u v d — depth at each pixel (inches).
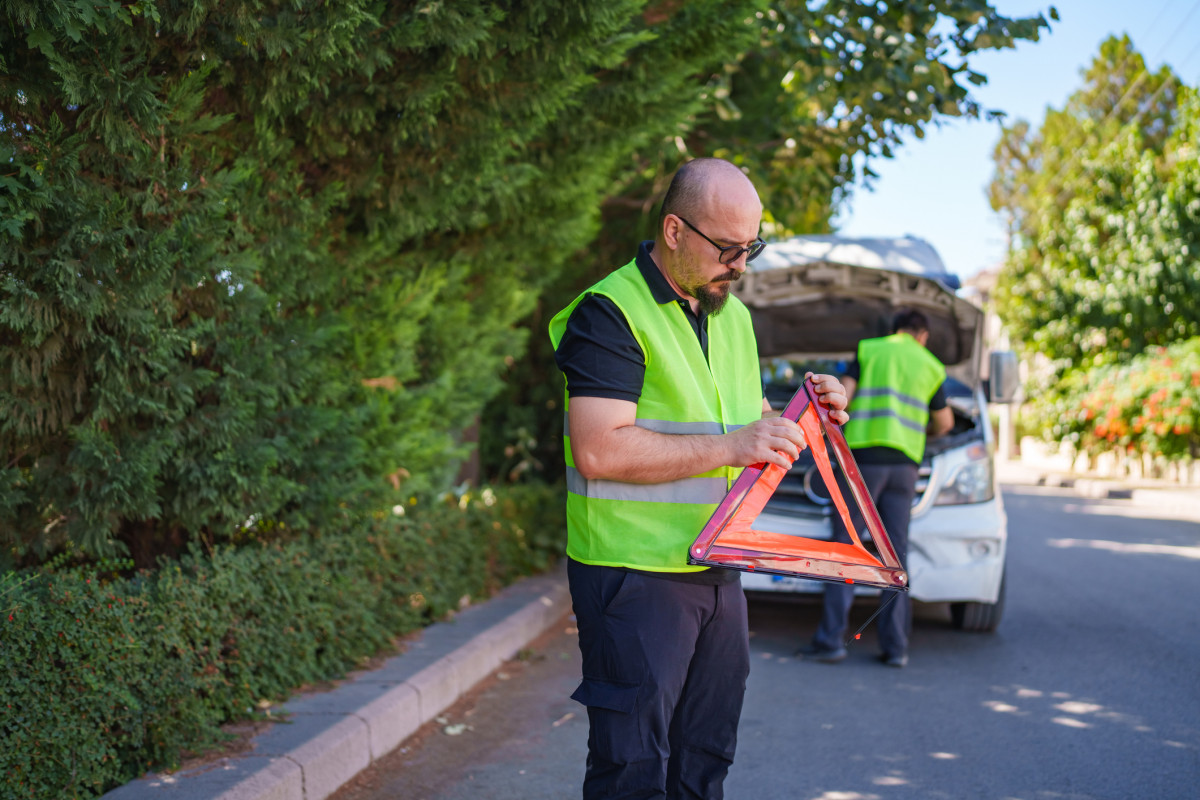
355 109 169.2
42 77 128.0
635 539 91.0
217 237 149.4
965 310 285.3
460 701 196.9
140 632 133.6
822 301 302.8
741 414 100.3
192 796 123.7
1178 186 683.4
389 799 146.0
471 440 358.3
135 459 142.9
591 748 92.0
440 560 241.8
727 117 314.3
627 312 90.2
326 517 191.2
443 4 158.7
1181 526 510.9
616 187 356.8
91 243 130.8
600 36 182.1
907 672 227.9
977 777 158.7
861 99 302.4
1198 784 154.3
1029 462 1195.9
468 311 242.8
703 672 96.5
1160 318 708.0
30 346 133.2
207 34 142.6
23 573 134.3
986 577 248.8
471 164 193.6
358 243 201.6
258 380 163.8
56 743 117.7
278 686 165.5
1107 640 256.2
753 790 153.8
